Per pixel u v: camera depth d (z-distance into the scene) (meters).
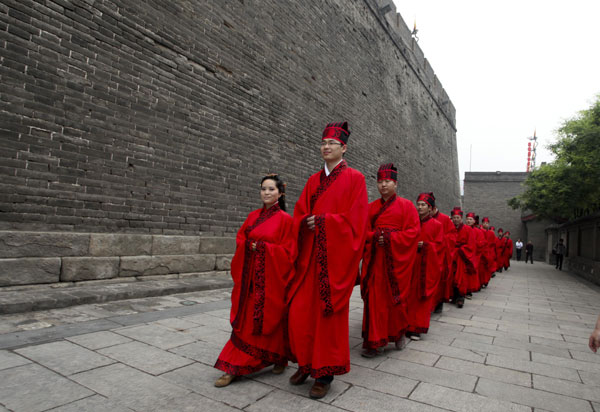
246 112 8.31
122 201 5.79
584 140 13.40
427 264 4.62
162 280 6.24
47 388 2.55
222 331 4.14
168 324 4.24
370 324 3.76
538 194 17.64
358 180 3.03
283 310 3.02
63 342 3.41
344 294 2.82
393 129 17.56
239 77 8.15
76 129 5.21
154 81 6.31
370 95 15.06
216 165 7.50
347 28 13.25
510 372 3.51
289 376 3.14
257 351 2.96
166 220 6.48
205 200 7.23
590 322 6.24
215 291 6.34
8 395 2.41
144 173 6.13
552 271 19.53
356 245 2.89
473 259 7.53
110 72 5.64
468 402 2.78
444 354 4.00
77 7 5.23
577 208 16.58
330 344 2.80
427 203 5.31
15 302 4.07
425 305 4.61
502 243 17.50
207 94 7.33
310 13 10.95
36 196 4.78
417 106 21.42
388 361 3.69
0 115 4.47
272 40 9.25
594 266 13.97
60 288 4.90
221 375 3.00
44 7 4.87
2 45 4.49
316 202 3.00
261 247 3.00
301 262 2.95
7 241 4.46
